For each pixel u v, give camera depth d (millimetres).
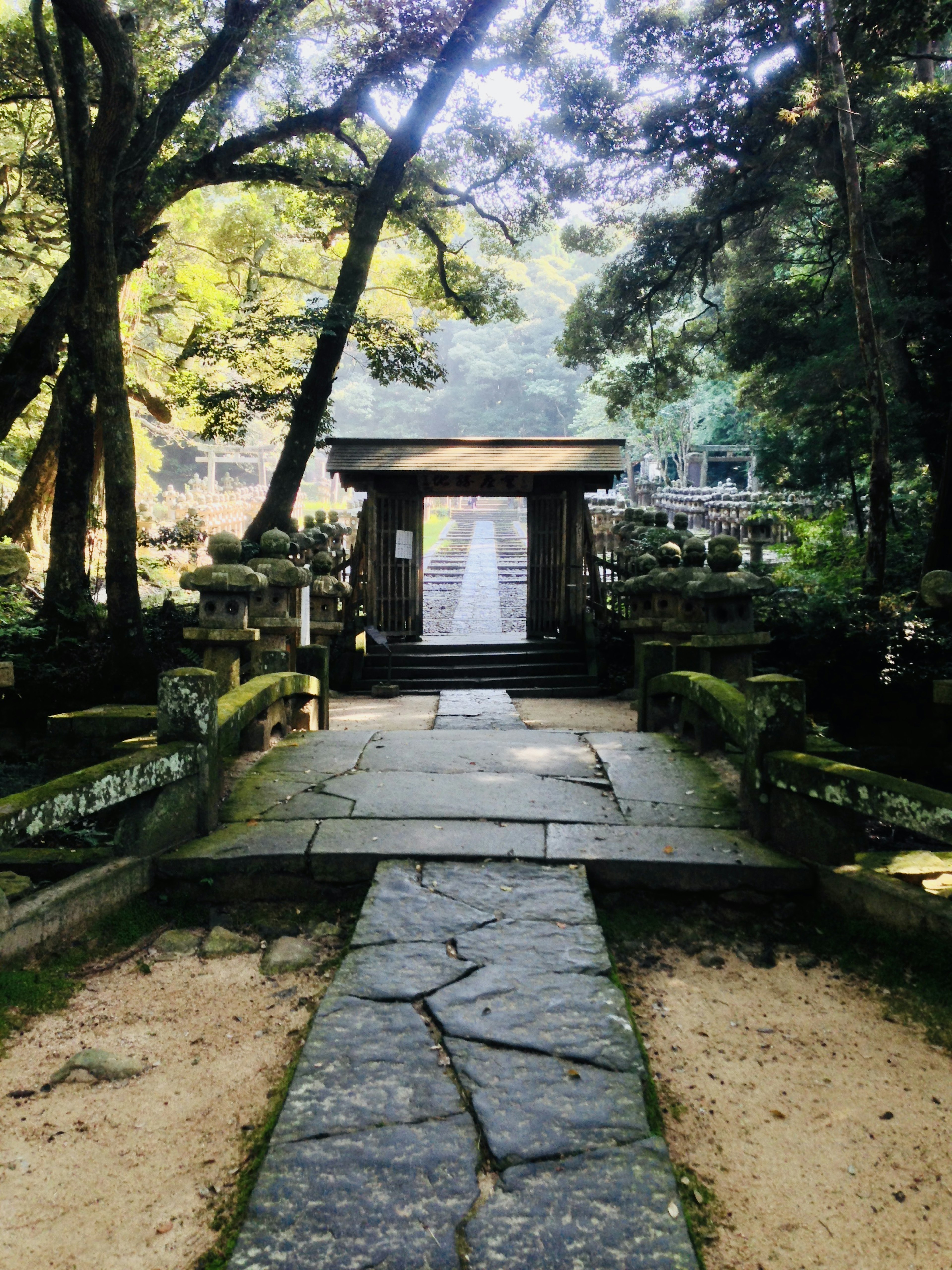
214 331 12344
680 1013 3135
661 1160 2193
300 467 11719
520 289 17484
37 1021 2977
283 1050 2865
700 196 16438
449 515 43062
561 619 13844
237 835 4059
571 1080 2488
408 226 16406
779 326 15969
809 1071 2811
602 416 42969
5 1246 2078
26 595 11461
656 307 17844
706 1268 2047
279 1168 2154
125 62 7598
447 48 11266
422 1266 1887
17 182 16891
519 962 3082
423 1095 2422
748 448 25562
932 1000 3121
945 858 3816
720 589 6797
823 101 12086
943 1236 2174
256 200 18078
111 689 9117
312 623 10180
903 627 10836
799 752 4051
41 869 3742
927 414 14094
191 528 14883
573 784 4836
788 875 3742
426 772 5023
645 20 13211
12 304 19297
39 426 18781
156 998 3174
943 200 13781
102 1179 2301
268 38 10844
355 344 15516
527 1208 2041
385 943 3199
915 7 9992
